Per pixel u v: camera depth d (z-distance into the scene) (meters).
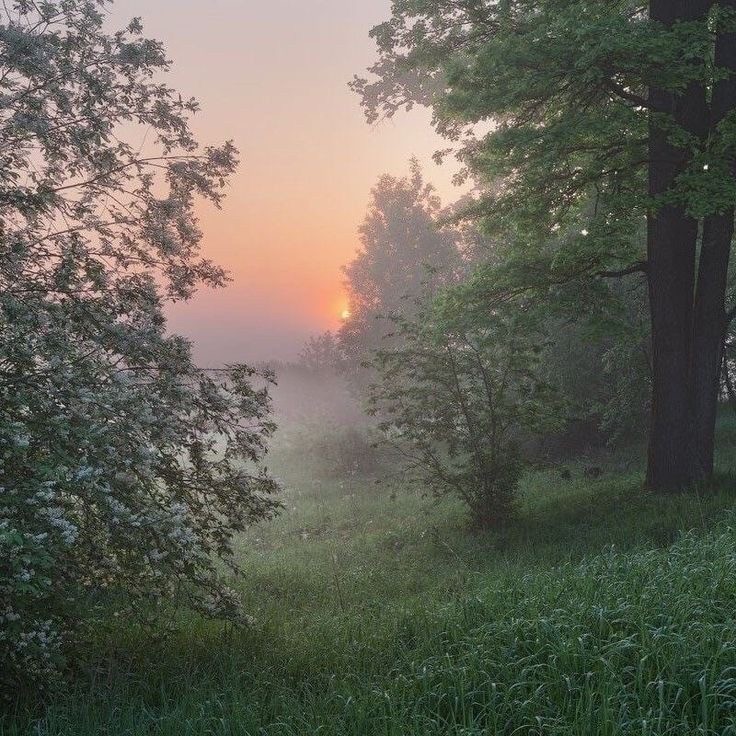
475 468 14.93
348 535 16.30
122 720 5.73
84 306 7.03
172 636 8.09
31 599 5.94
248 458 8.78
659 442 15.12
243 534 17.00
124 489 6.77
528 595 7.49
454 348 15.38
